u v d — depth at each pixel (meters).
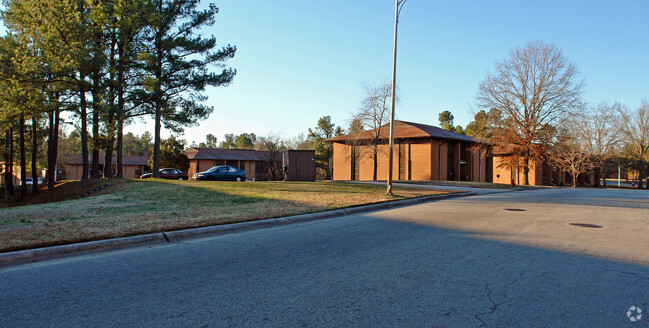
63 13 20.84
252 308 3.95
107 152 29.38
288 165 37.72
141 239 7.40
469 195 21.19
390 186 16.94
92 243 6.79
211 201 13.47
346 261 5.92
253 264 5.77
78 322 3.61
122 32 23.05
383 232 8.53
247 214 10.35
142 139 114.50
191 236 8.11
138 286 4.71
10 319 3.67
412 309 3.91
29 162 51.09
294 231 8.73
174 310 3.90
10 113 23.75
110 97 23.22
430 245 7.08
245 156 58.06
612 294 4.36
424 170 43.22
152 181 23.72
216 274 5.22
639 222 10.07
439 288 4.57
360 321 3.61
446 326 3.49
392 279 4.95
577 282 4.80
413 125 47.59
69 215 10.02
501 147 41.75
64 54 20.69
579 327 3.48
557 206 14.26
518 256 6.19
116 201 13.41
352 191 18.19
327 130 65.88
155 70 24.88
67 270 5.47
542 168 60.38
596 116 55.41
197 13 25.84
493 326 3.50
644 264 5.68
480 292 4.43
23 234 7.32
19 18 22.44
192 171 54.25
